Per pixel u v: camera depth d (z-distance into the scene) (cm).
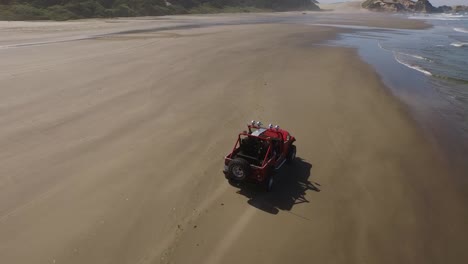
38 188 888
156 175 962
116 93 1642
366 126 1339
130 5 7644
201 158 1063
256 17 8750
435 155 1135
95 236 729
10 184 901
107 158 1045
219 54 2648
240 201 872
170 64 2245
